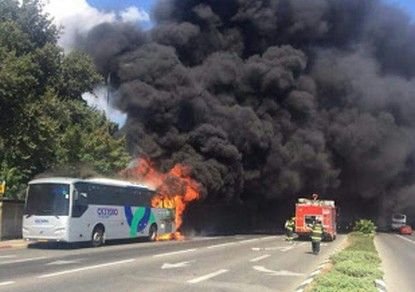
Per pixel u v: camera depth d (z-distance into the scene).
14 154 32.22
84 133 38.72
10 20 33.03
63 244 29.77
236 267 20.55
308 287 14.20
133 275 16.59
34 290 12.78
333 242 41.22
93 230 29.09
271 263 22.69
